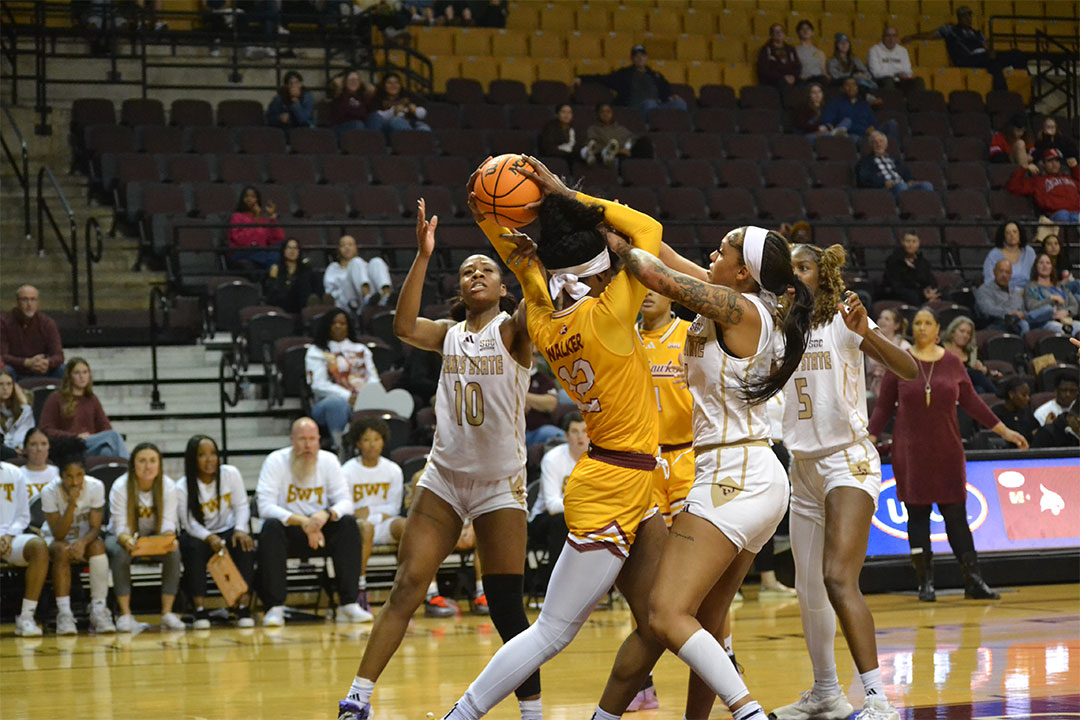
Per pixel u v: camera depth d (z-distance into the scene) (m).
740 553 4.79
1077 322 15.56
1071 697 5.66
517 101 20.22
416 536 5.11
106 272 15.84
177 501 9.90
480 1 22.20
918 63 23.83
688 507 4.59
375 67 19.52
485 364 5.04
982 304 16.00
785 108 21.41
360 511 10.46
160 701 6.26
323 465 10.09
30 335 12.98
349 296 14.58
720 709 5.79
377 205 16.62
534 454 11.47
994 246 18.11
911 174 20.02
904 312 14.98
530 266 4.71
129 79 19.84
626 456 4.50
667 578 4.46
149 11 19.80
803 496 5.46
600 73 21.62
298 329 14.00
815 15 24.08
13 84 18.34
